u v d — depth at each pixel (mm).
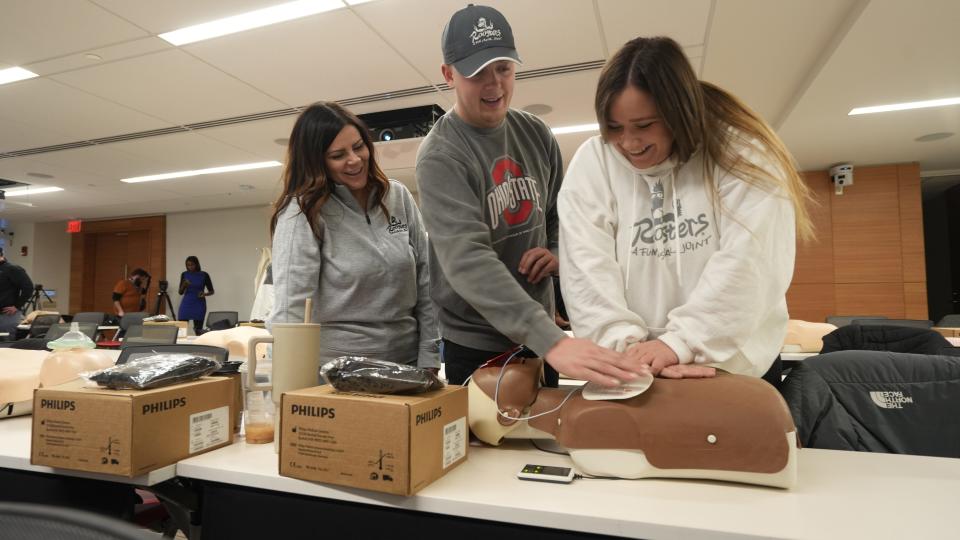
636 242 955
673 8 3043
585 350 814
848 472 829
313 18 3135
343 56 3602
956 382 1186
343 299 1315
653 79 817
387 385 792
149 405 856
